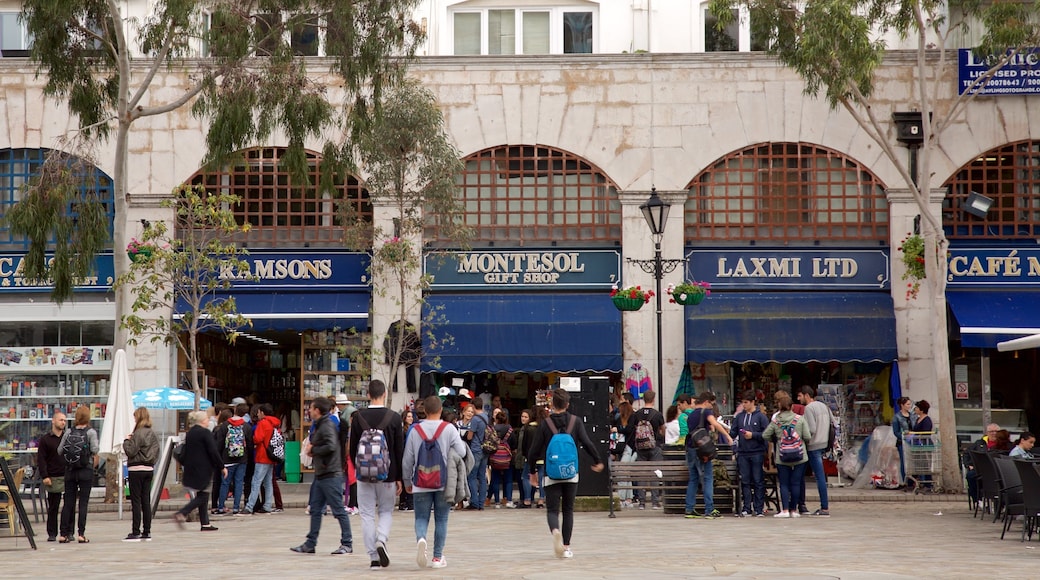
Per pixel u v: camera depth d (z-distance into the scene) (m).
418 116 24.20
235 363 30.17
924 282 26.22
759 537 15.88
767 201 26.88
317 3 22.98
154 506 21.59
